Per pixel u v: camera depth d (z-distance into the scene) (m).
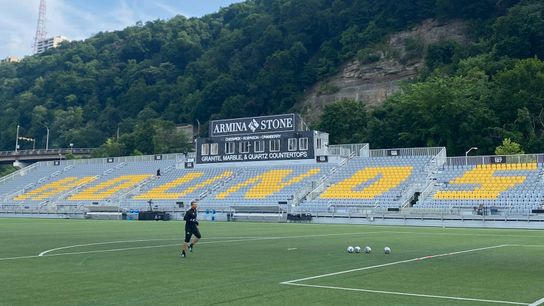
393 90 133.00
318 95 145.12
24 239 30.20
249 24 192.00
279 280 14.80
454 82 98.31
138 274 16.03
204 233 36.53
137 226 46.25
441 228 44.69
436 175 60.38
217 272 16.45
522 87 89.69
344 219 54.97
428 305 11.41
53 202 78.69
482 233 37.47
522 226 45.91
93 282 14.48
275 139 73.00
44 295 12.53
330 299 12.02
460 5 138.00
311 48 167.75
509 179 55.66
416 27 143.75
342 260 19.78
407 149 67.06
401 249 24.42
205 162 78.56
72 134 182.12
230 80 163.00
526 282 14.62
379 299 12.05
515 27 113.69
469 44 129.12
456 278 15.29
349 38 153.38
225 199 67.44
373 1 160.12
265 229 42.00
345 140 106.81
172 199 71.19
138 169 85.56
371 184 61.91
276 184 67.88
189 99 169.00
